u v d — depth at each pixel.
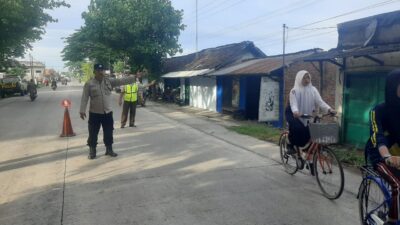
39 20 27.81
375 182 3.96
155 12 29.45
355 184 6.64
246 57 24.45
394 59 9.45
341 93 11.07
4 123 15.36
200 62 27.61
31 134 12.41
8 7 23.81
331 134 5.64
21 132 12.89
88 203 5.83
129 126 14.08
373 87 10.12
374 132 3.76
